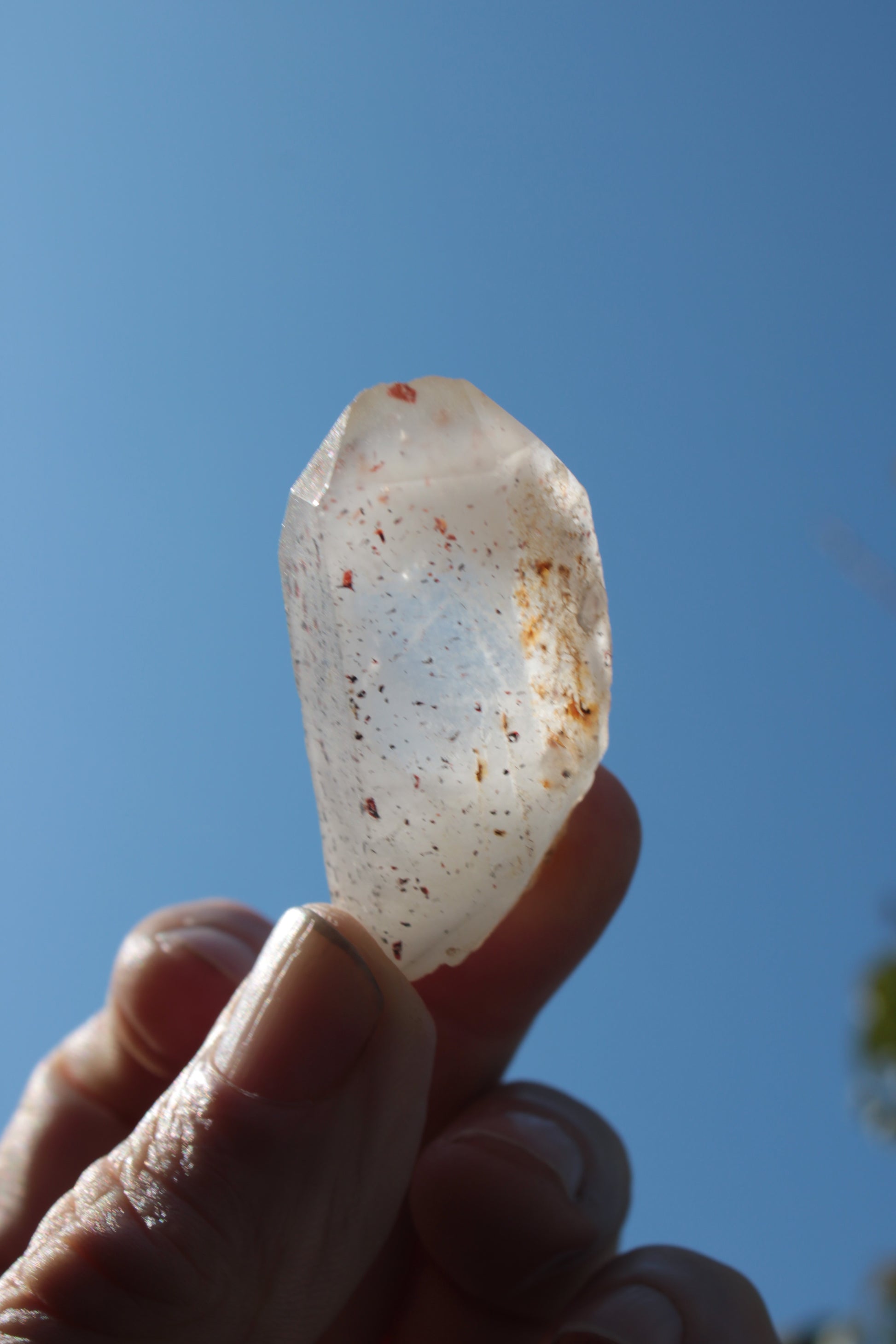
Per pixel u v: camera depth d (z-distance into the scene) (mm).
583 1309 234
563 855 244
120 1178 205
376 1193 212
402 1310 253
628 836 245
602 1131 256
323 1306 214
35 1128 264
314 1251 209
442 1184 246
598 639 218
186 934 269
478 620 211
